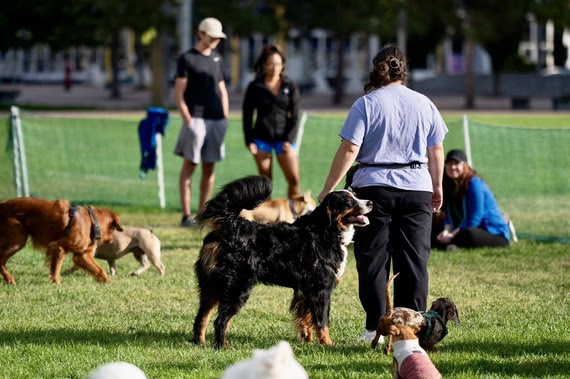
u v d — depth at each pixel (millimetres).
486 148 22453
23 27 38938
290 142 14039
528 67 63562
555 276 11352
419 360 6320
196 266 8188
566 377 6910
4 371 7090
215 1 46938
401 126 7879
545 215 16328
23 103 44812
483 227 13359
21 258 12273
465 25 46500
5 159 20688
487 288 10633
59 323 8867
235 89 65438
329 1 48406
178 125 27203
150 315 9289
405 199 7879
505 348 7875
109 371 5105
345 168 7906
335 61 69250
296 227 8141
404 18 48750
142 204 17484
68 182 19625
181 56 14508
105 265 12164
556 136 22594
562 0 46344
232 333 8562
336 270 8148
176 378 6840
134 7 42219
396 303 8078
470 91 46562
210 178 14938
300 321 8227
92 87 70812
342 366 7230
